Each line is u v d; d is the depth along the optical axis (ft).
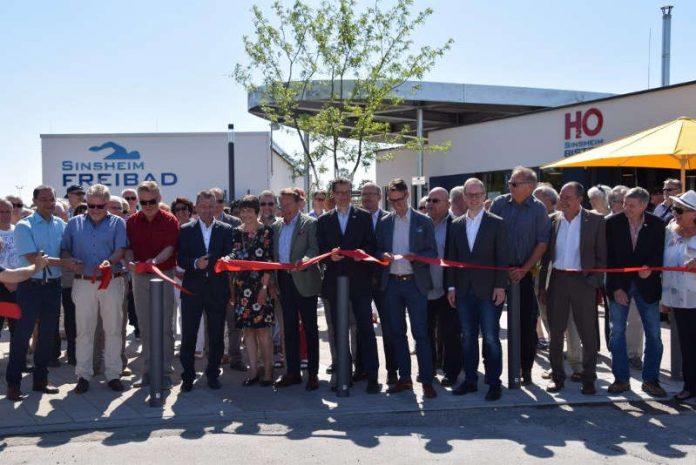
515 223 22.50
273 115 58.03
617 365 22.12
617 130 51.06
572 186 21.98
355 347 25.27
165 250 23.29
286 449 17.37
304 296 22.85
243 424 19.54
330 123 57.36
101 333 25.62
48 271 22.71
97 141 48.08
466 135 66.23
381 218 22.90
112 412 20.51
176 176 48.44
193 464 16.35
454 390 22.27
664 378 23.99
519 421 19.57
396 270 22.09
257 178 48.03
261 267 22.07
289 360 23.50
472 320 22.08
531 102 69.97
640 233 21.47
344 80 59.00
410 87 64.39
